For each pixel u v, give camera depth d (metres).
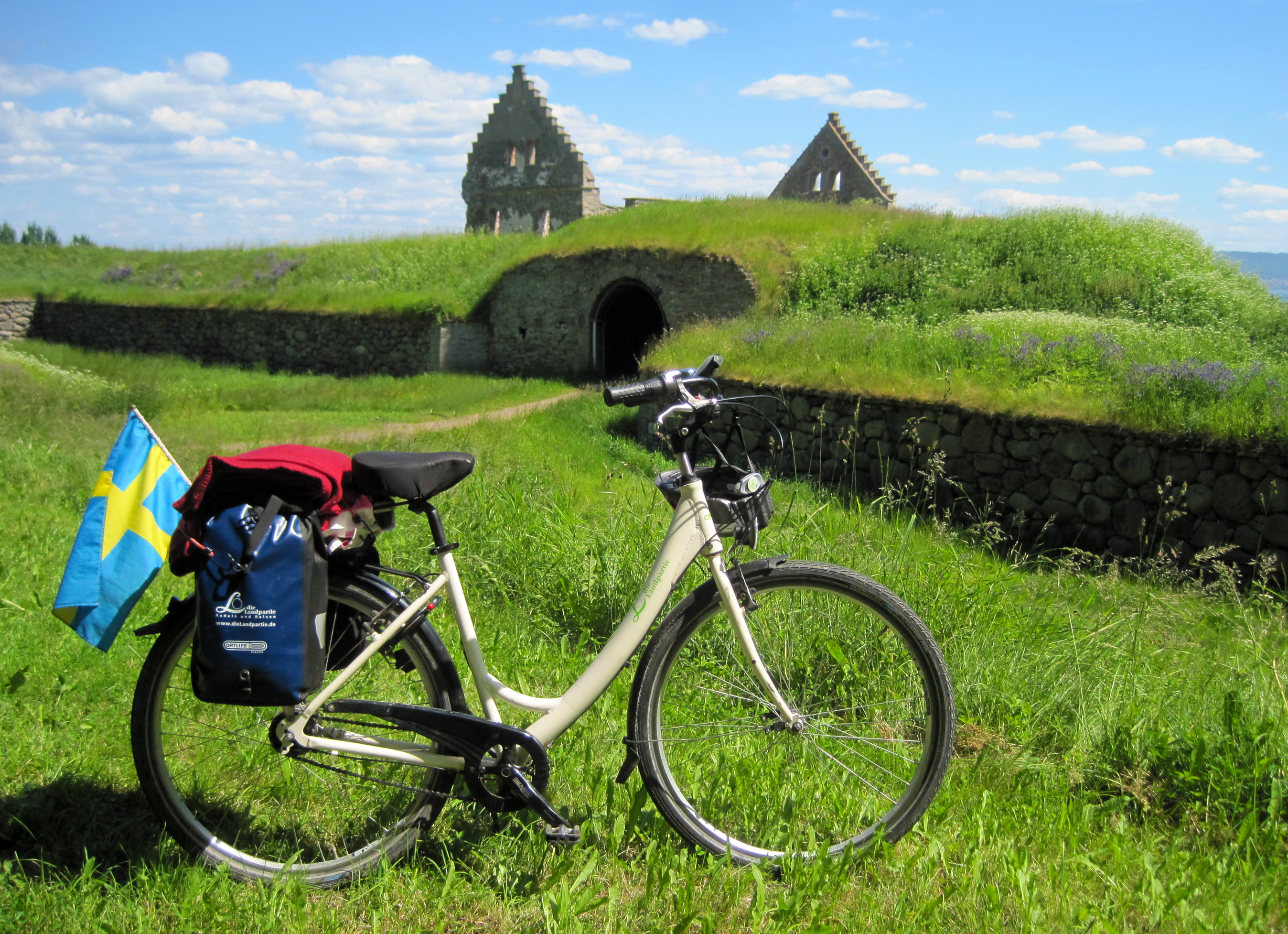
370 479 2.16
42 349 25.05
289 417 14.96
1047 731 3.24
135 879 2.16
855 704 2.87
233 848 2.32
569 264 20.53
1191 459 7.12
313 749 2.19
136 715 2.23
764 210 20.92
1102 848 2.47
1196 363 8.09
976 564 5.21
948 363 9.78
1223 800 2.70
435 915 2.10
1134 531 7.46
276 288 25.86
